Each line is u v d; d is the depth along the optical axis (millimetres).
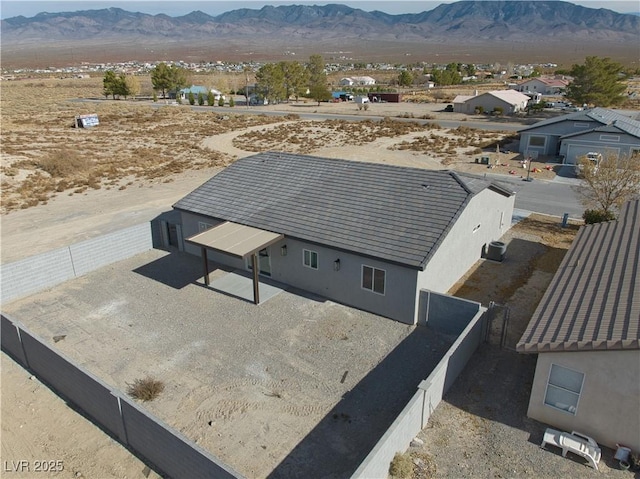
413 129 62281
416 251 16469
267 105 102062
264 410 12789
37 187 36344
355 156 46594
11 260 23234
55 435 12102
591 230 18594
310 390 13555
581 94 73750
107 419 12055
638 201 20297
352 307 18188
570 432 11461
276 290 19562
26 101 104062
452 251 18688
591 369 10703
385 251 16781
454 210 18000
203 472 9758
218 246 18156
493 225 23234
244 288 19797
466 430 11742
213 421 12406
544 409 11742
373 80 157625
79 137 58750
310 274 19109
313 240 18266
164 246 24484
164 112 84500
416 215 18219
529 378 13672
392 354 15195
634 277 13086
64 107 91125
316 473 10820
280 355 15195
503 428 11797
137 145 53875
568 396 11297
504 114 77875
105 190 35938
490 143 51719
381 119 72750
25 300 19141
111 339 16281
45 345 13453
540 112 79438
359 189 20578
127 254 23203
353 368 14516
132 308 18359
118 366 14797
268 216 20375
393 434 10234
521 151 47219
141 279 20844
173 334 16500
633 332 10281
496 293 18984
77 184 37125
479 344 15352
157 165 44438
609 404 10719
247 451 11445
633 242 15703
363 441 11727
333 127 65000
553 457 10898
